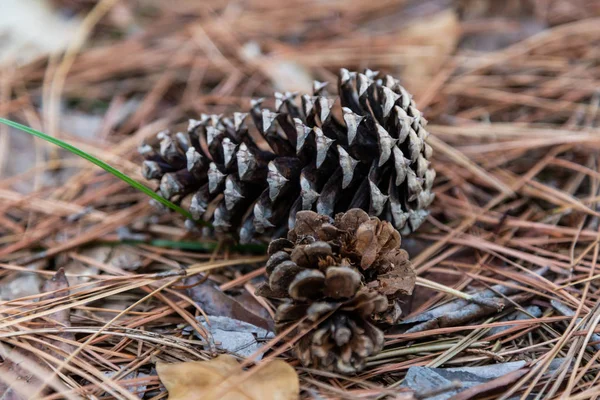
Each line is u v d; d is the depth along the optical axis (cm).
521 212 41
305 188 36
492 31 50
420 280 38
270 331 37
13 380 35
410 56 48
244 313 38
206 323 37
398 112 36
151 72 49
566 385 35
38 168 43
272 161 37
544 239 40
